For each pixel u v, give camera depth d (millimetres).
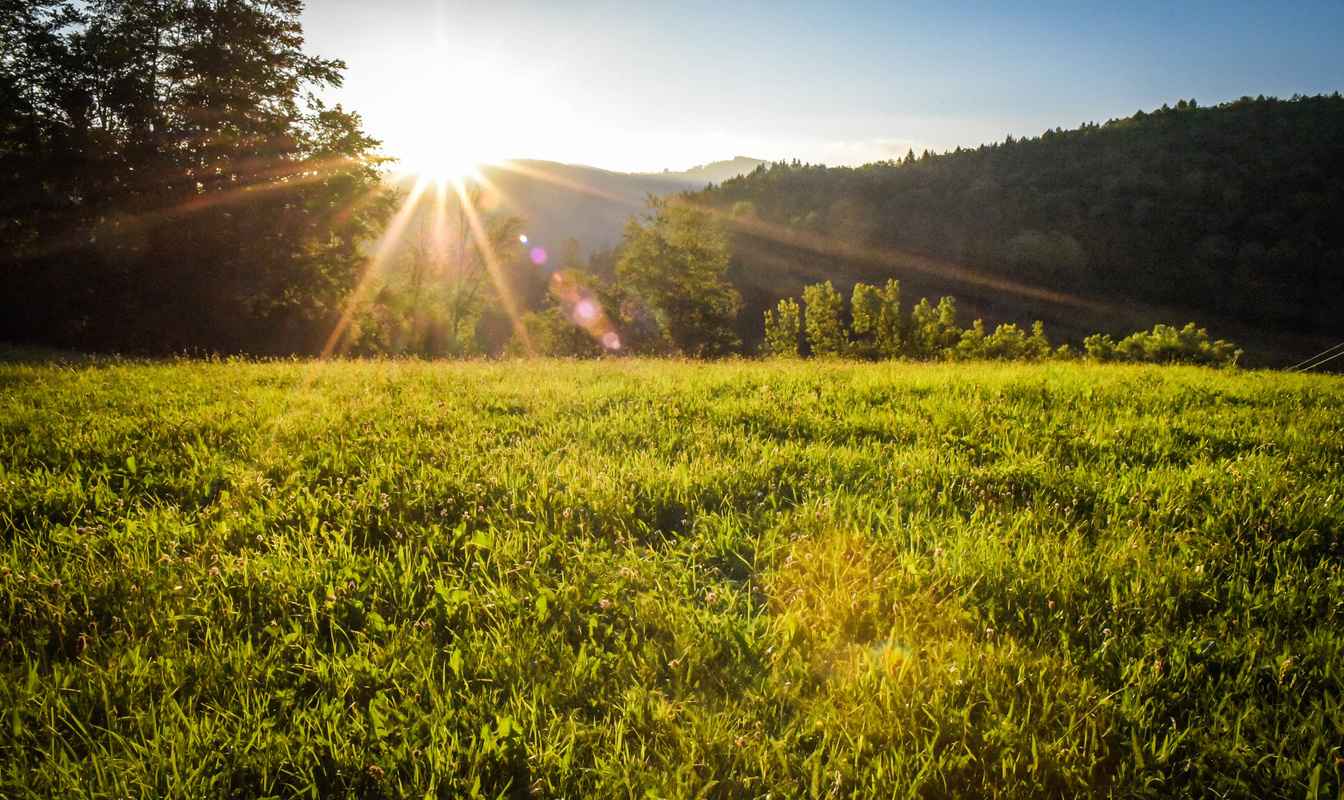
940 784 2094
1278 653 2674
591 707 2486
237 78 25094
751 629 2854
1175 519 3871
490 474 4457
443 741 2223
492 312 80500
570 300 63125
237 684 2465
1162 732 2332
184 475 4426
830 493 4188
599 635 2904
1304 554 3516
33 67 22375
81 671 2490
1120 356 33875
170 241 23797
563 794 2084
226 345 24781
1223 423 6129
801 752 2273
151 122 23766
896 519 3777
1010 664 2596
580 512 3977
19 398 6633
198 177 24219
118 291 23359
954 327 73438
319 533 3727
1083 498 4254
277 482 4426
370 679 2551
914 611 2959
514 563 3393
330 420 5906
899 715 2355
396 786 2098
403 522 3855
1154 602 3018
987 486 4367
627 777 2102
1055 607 3016
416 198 47281
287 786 2117
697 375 9078
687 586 3281
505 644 2734
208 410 6164
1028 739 2248
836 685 2531
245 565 3209
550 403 6719
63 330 22500
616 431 5602
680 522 4074
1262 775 2150
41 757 2160
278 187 25188
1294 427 5844
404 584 3158
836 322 76938
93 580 3068
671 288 63594
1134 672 2553
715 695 2529
